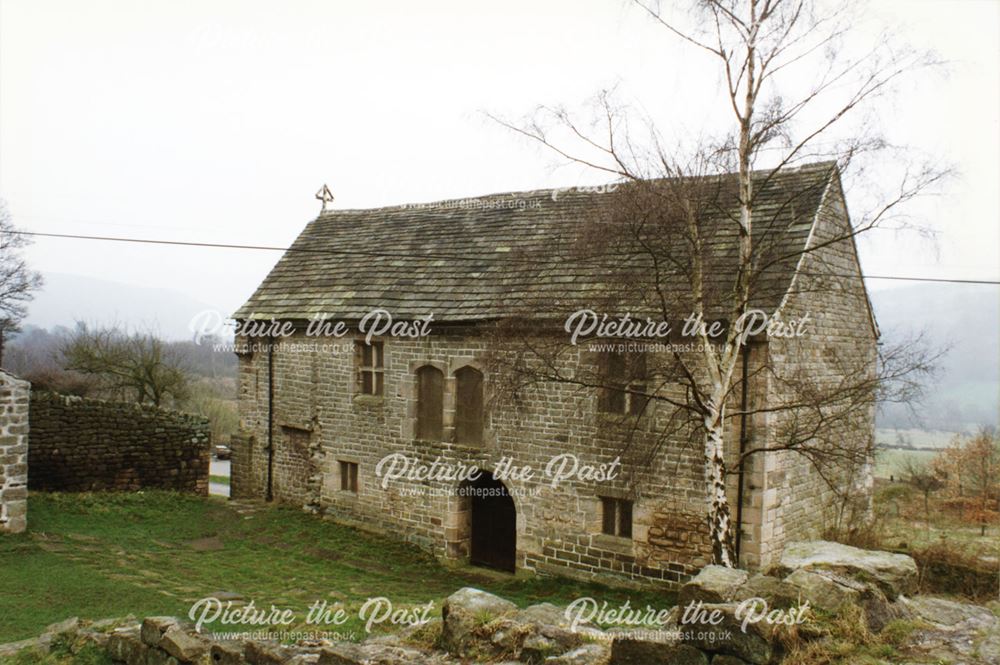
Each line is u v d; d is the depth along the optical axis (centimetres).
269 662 743
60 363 3944
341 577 1549
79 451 2103
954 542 1436
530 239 1838
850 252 1659
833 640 617
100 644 918
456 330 1716
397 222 2220
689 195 1121
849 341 1686
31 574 1370
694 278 1164
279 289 2209
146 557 1581
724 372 1143
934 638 640
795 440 1204
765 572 736
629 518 1493
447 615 753
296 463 2139
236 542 1800
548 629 716
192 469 2306
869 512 1791
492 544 1731
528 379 1394
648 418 1430
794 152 1105
